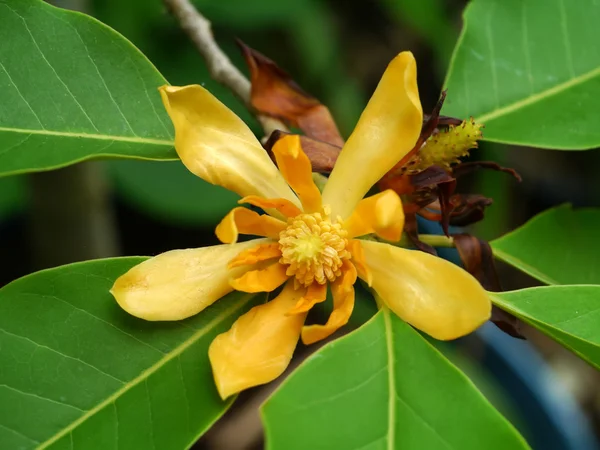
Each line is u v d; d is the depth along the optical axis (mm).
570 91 247
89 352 193
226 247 196
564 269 262
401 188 204
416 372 188
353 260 196
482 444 182
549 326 193
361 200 195
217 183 198
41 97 208
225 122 197
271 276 195
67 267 196
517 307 205
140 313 188
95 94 212
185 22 257
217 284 194
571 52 250
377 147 197
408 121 193
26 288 194
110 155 200
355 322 347
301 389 180
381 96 195
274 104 240
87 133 209
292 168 192
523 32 251
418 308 189
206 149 197
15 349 191
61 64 211
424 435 182
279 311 193
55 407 189
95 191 303
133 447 188
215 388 193
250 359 187
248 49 236
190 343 197
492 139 243
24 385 189
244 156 198
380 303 196
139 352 195
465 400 185
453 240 216
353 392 184
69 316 195
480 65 249
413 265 190
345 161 199
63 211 299
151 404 192
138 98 215
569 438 335
